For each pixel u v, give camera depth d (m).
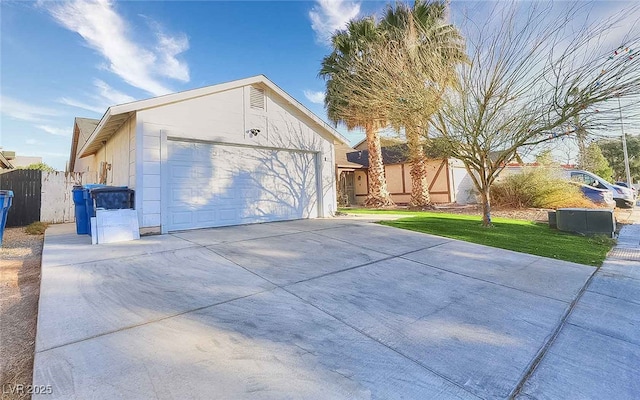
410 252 5.40
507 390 1.95
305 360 2.18
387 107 8.54
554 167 12.49
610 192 12.12
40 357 2.09
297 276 4.04
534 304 3.31
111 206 6.23
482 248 5.80
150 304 3.04
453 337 2.59
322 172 10.38
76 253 4.92
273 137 8.94
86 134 14.03
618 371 2.17
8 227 9.52
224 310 2.97
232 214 8.10
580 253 5.52
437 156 9.09
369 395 1.85
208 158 7.67
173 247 5.36
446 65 7.61
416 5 9.70
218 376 1.96
